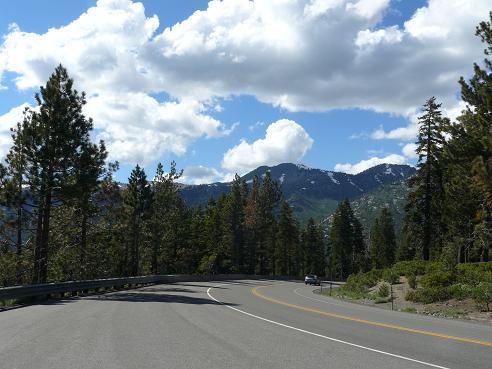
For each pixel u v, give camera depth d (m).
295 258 135.62
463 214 43.56
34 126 32.97
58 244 41.53
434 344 11.29
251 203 103.38
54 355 8.70
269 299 27.92
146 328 12.59
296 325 14.40
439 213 48.94
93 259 45.81
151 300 23.97
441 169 47.81
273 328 13.38
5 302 20.69
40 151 32.50
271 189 104.00
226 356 8.88
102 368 7.68
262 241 105.88
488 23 25.77
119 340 10.47
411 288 31.80
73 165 33.94
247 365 8.12
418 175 49.12
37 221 36.38
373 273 44.56
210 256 94.38
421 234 49.72
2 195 32.22
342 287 48.69
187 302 22.98
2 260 36.34
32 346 9.63
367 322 16.22
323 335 12.26
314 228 134.88
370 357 9.24
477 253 54.50
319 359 8.88
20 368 7.64
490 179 24.02
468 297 25.19
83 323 13.52
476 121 26.64
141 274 76.62
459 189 40.66
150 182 63.34
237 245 100.12
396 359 9.10
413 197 49.28
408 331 13.84
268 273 120.44
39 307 19.14
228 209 100.31
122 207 46.78
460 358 9.45
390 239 123.00
